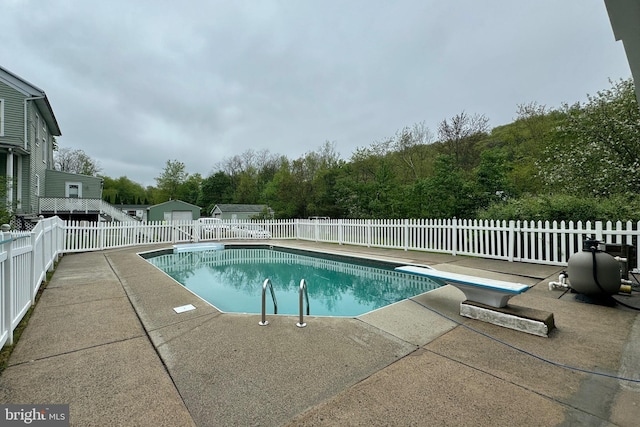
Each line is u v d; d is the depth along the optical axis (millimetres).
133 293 4859
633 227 6418
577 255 4250
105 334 3236
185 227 13047
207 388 2234
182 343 3025
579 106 12258
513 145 19781
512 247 7500
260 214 30844
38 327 3406
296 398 2113
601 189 9117
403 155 23844
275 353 2807
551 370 2471
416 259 8109
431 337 3164
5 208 11328
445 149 20828
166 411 1968
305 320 3697
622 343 2947
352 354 2785
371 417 1902
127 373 2441
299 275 8297
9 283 2920
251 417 1913
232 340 3100
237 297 6258
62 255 9070
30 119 15109
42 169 18641
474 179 13703
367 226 11297
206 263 9914
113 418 1893
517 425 1819
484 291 3729
